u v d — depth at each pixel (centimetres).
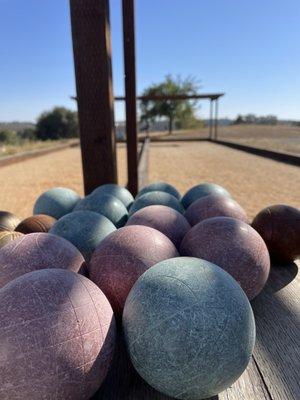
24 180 155
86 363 22
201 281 24
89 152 63
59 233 39
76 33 58
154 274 25
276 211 47
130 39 75
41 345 21
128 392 26
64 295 23
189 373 22
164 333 22
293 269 46
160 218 41
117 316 31
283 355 30
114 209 50
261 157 231
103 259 31
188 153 267
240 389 26
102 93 60
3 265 31
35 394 21
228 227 35
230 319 23
